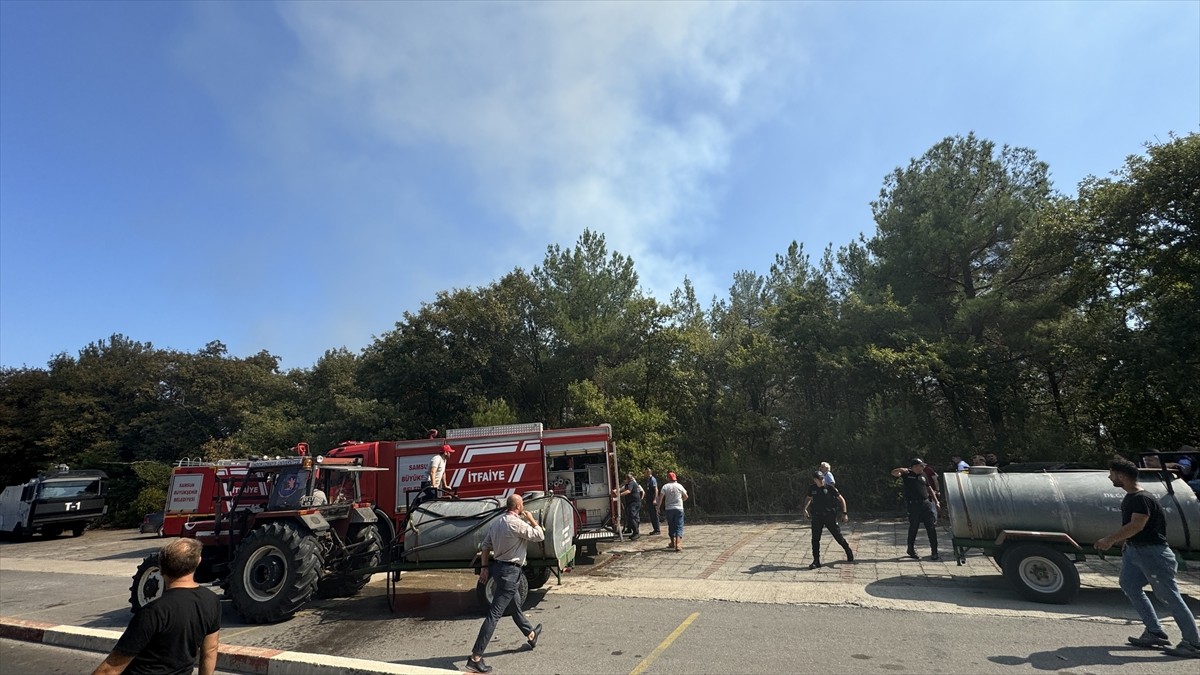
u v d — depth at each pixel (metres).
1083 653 5.77
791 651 6.09
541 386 26.53
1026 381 19.59
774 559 11.34
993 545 8.17
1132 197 16.03
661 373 24.61
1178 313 15.20
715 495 20.58
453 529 8.71
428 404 26.88
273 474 9.62
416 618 8.25
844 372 20.72
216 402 36.66
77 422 36.00
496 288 28.20
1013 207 19.23
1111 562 9.88
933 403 20.47
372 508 10.80
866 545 12.52
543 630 7.27
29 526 24.52
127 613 9.73
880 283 22.00
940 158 21.16
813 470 20.14
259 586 8.41
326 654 6.82
